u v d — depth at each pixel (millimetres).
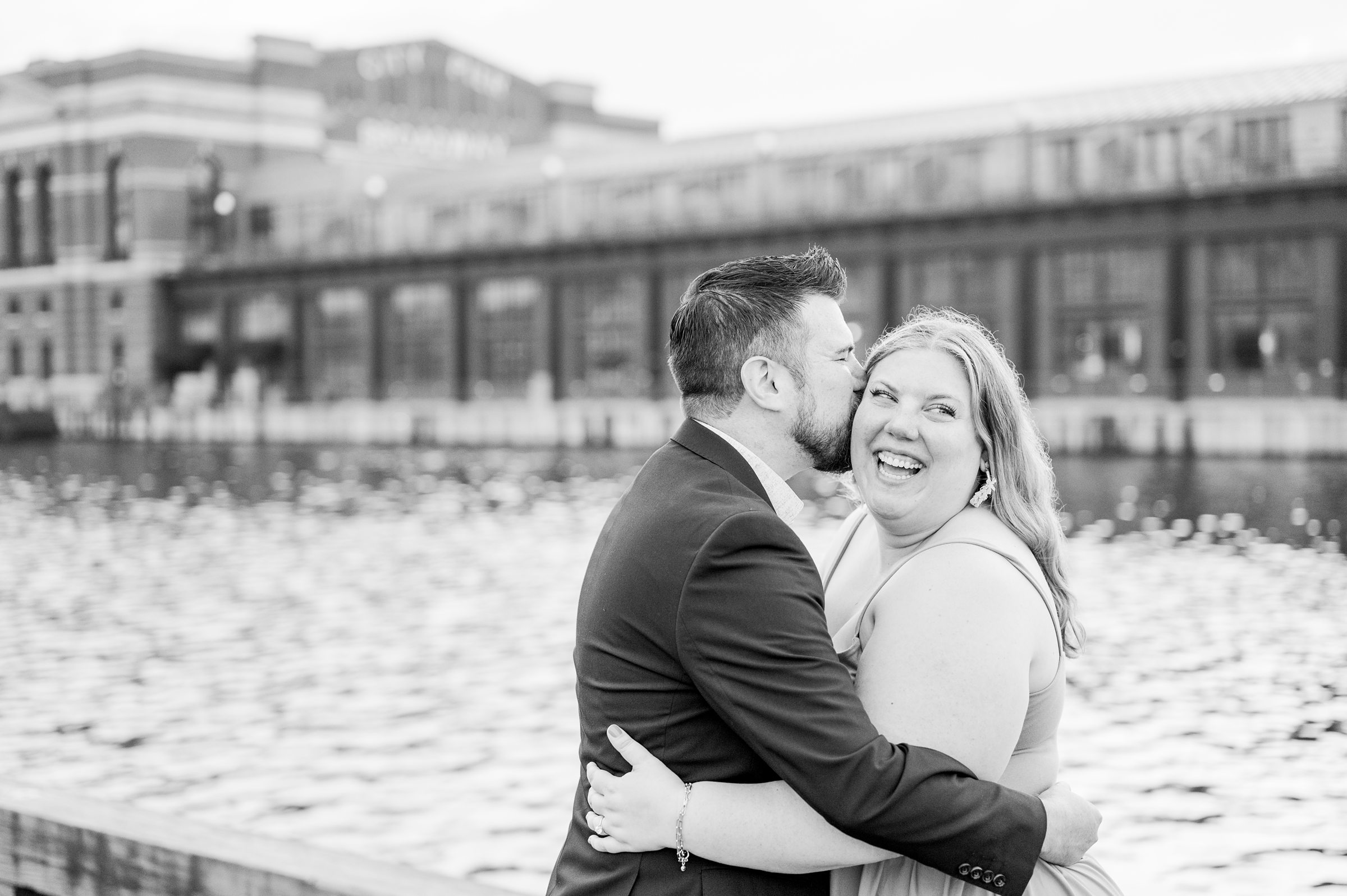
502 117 79625
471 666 13328
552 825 8688
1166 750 10070
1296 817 8531
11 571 21062
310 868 2887
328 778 9734
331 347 64625
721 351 2482
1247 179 40875
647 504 2434
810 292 2512
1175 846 8117
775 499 2506
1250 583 17969
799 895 2457
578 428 52438
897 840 2240
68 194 71250
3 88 72688
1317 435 39531
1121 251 44594
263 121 71000
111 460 50625
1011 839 2270
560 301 55688
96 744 10797
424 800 9211
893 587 2461
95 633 15680
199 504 32562
